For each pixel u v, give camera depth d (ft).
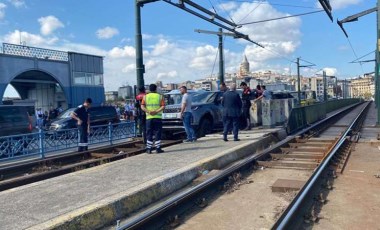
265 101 57.52
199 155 32.89
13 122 49.01
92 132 51.29
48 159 39.78
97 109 71.56
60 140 46.21
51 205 19.08
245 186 25.59
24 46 119.65
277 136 50.08
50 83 136.05
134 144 50.11
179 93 62.49
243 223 18.53
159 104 35.88
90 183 23.66
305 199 20.48
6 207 18.93
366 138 50.47
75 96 137.28
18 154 41.47
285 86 172.55
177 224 18.40
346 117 104.37
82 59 140.46
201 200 21.72
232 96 42.11
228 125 42.42
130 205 20.18
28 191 22.03
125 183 23.24
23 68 117.91
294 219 17.85
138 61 49.49
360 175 27.86
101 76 149.38
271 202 21.79
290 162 32.12
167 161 30.50
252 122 59.31
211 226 18.26
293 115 58.70
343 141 41.75
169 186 23.95
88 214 17.52
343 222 18.21
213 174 27.37
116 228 16.63
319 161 32.53
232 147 37.06
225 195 23.57
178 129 51.08
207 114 52.29
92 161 37.35
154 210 18.24
